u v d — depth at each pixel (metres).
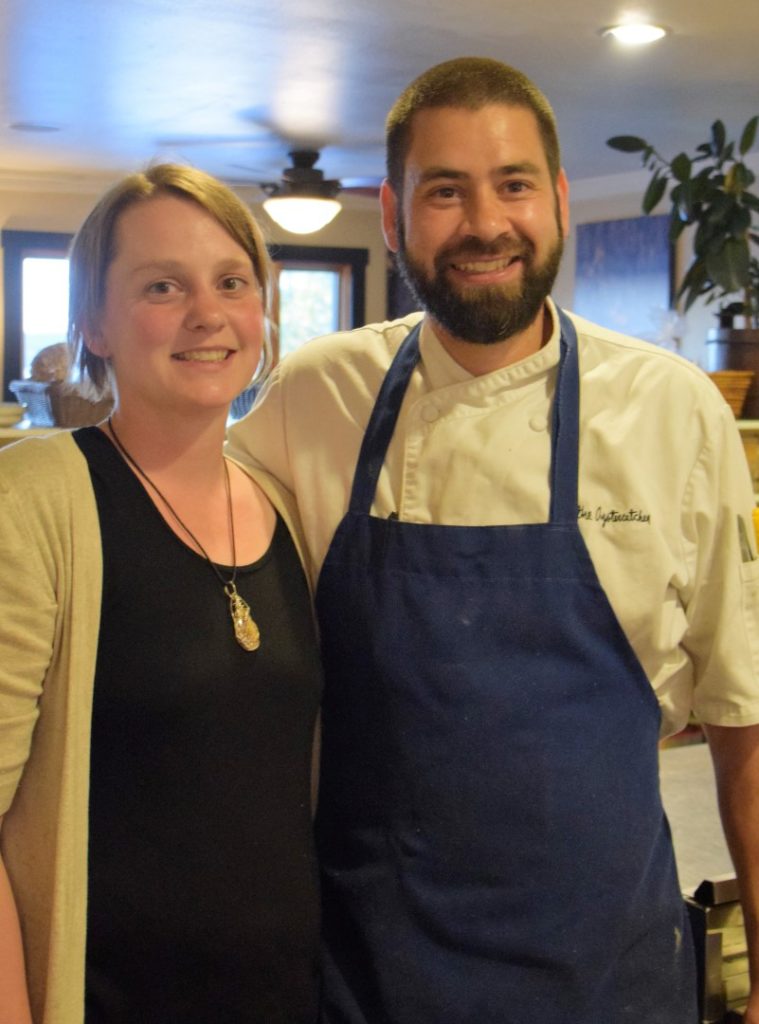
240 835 1.18
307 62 3.66
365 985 1.29
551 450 1.32
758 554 1.38
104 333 1.24
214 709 1.17
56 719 1.13
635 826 1.29
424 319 1.42
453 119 1.25
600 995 1.26
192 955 1.16
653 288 6.22
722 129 3.72
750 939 1.39
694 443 1.32
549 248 1.28
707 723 1.39
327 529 1.39
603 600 1.28
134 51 3.54
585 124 4.71
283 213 5.23
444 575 1.29
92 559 1.15
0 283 6.78
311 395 1.43
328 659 1.36
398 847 1.28
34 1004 1.14
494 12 3.09
